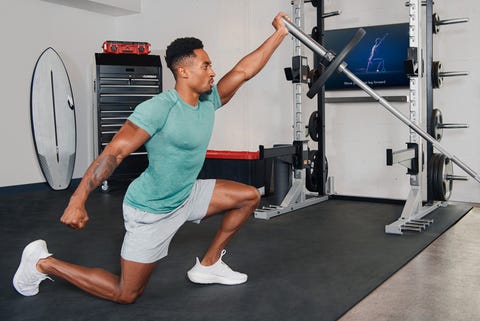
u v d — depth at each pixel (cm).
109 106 523
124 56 525
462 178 383
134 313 187
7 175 510
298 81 396
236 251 276
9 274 240
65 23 561
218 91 197
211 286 218
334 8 488
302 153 407
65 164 532
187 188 186
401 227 322
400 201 423
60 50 557
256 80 504
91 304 197
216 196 198
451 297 202
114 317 183
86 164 588
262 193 477
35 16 530
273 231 325
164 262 255
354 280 223
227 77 197
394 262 251
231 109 516
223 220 211
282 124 509
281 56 500
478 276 229
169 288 215
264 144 509
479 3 423
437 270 239
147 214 178
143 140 165
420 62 347
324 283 220
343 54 199
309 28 504
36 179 535
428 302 196
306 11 504
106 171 158
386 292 209
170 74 588
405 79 453
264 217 365
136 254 179
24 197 483
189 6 551
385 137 472
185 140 173
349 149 491
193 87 177
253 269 242
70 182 540
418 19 340
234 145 517
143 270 182
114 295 187
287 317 182
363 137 483
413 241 295
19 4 516
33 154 531
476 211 392
